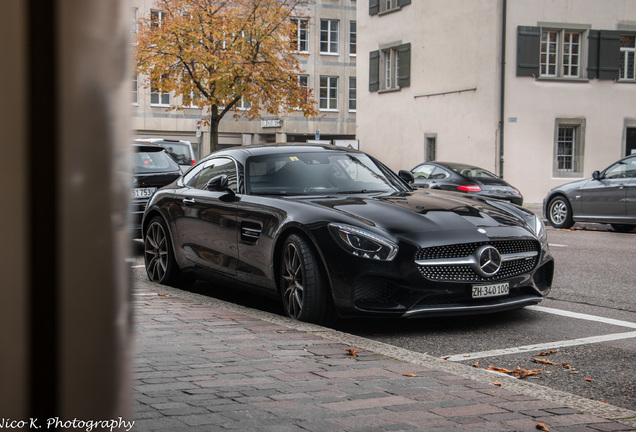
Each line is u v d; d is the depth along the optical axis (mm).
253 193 6516
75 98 798
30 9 768
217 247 6730
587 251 11172
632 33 26078
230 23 26891
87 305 833
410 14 29203
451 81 27125
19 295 778
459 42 26703
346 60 47094
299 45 45969
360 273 5320
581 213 15484
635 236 14023
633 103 26188
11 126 768
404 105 29797
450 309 5484
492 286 5621
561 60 25750
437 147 27938
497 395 3617
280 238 5898
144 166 11500
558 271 9023
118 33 861
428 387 3732
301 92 28625
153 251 7805
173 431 2832
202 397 3363
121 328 889
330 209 5742
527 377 4348
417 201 6195
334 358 4348
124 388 901
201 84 28703
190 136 44469
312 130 46594
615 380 4305
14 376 784
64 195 795
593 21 25625
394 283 5379
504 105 25203
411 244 5383
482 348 5141
